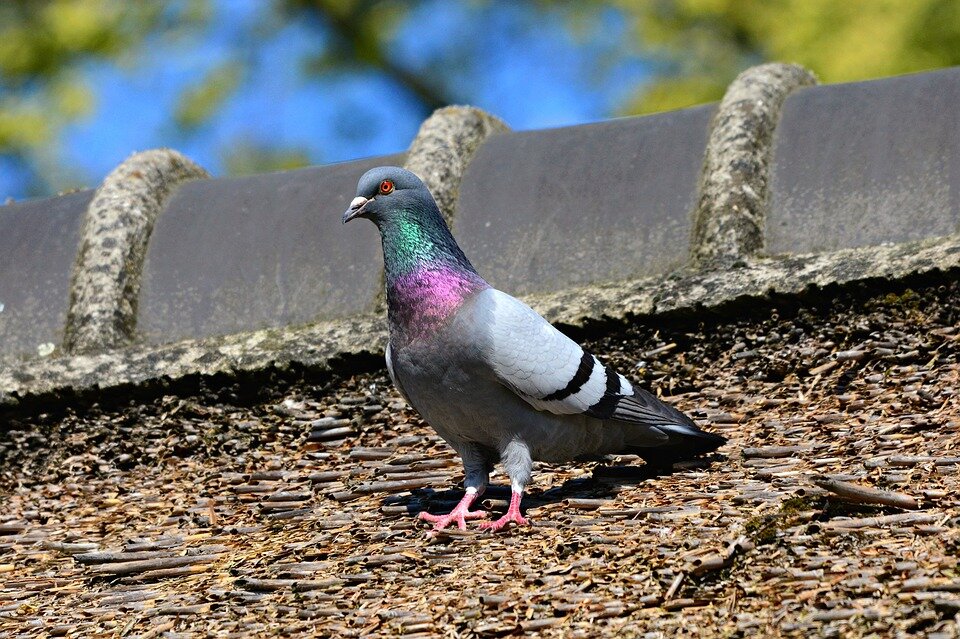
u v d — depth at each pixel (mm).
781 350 9977
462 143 12148
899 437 8586
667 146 11391
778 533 7270
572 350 8367
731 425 9523
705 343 10188
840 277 9766
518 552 7691
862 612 6348
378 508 8953
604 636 6551
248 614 7406
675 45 25312
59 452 10914
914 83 11094
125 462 10727
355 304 11109
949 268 9484
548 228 11148
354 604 7312
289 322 11148
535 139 12062
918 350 9547
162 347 11148
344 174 12203
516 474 8367
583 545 7559
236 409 10773
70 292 11711
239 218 12055
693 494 8156
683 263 10555
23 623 7785
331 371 10617
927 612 6238
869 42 22344
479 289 8367
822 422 9156
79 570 8641
